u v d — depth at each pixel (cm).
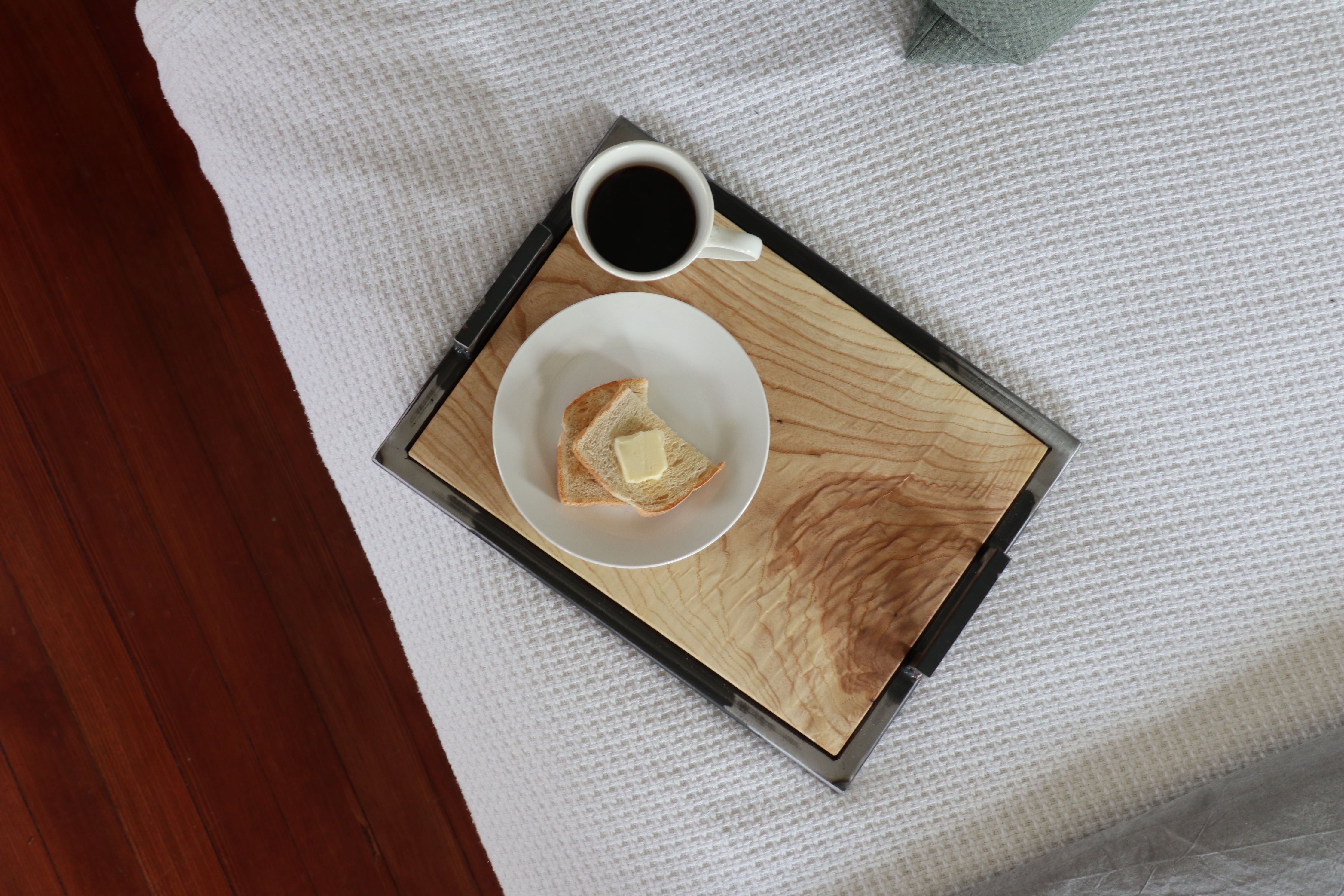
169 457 146
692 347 116
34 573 145
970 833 120
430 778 146
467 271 121
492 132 122
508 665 120
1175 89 123
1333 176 123
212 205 146
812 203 123
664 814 120
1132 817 120
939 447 119
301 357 122
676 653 118
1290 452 122
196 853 144
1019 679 121
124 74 145
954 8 116
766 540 118
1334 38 123
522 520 117
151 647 145
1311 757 117
